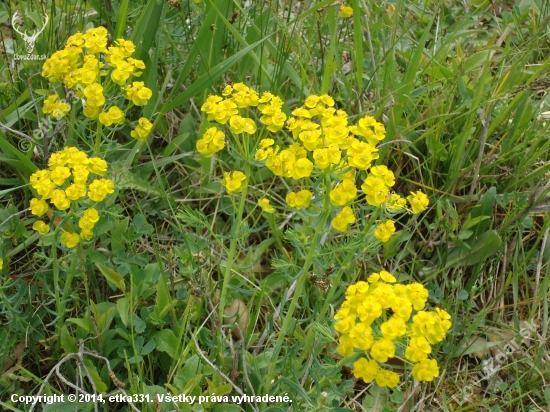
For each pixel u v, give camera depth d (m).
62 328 0.44
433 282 0.54
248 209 0.56
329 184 0.38
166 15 0.59
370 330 0.35
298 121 0.39
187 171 0.58
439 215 0.54
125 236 0.49
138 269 0.48
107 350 0.45
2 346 0.44
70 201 0.40
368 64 0.66
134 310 0.46
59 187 0.43
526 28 0.72
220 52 0.59
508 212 0.56
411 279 0.52
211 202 0.56
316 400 0.39
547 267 0.53
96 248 0.51
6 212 0.50
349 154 0.37
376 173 0.38
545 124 0.60
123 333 0.44
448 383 0.50
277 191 0.58
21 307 0.48
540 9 0.68
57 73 0.44
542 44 0.68
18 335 0.45
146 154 0.58
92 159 0.40
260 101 0.40
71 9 0.60
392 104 0.57
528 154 0.57
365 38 0.66
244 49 0.53
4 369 0.46
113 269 0.48
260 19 0.61
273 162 0.38
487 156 0.58
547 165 0.56
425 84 0.64
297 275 0.40
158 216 0.54
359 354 0.38
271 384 0.43
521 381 0.50
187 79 0.61
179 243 0.53
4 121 0.54
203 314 0.48
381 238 0.39
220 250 0.54
